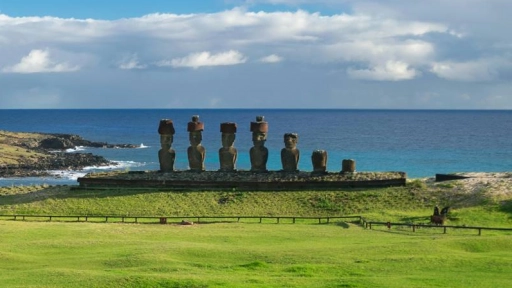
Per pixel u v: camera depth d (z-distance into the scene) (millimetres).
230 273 37875
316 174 72812
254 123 75438
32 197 70750
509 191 64938
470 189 66625
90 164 146375
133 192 70500
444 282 35344
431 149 183500
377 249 43719
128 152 181250
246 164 142250
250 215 63594
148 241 47938
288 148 75062
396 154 167375
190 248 43812
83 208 66312
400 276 36938
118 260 40906
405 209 63469
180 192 70062
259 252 43125
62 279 36156
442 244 44844
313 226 56062
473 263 39688
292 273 37812
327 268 39031
